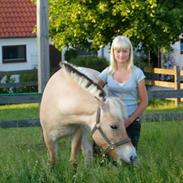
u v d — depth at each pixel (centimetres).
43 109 712
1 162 715
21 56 2822
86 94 651
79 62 2512
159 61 2942
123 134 620
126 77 682
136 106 693
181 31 1905
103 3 1833
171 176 588
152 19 1822
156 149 846
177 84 2048
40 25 1080
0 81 2403
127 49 672
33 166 648
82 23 1912
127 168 612
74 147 721
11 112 1962
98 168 620
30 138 1120
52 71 2570
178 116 1055
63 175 624
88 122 647
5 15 2872
